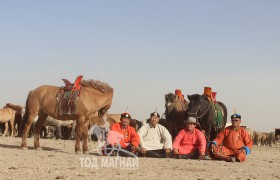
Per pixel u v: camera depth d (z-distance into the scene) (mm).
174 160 14336
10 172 9781
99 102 16750
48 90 16984
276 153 24578
